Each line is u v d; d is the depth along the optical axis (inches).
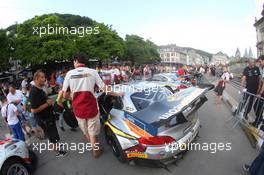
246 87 242.4
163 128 145.1
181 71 581.9
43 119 173.2
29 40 1040.8
